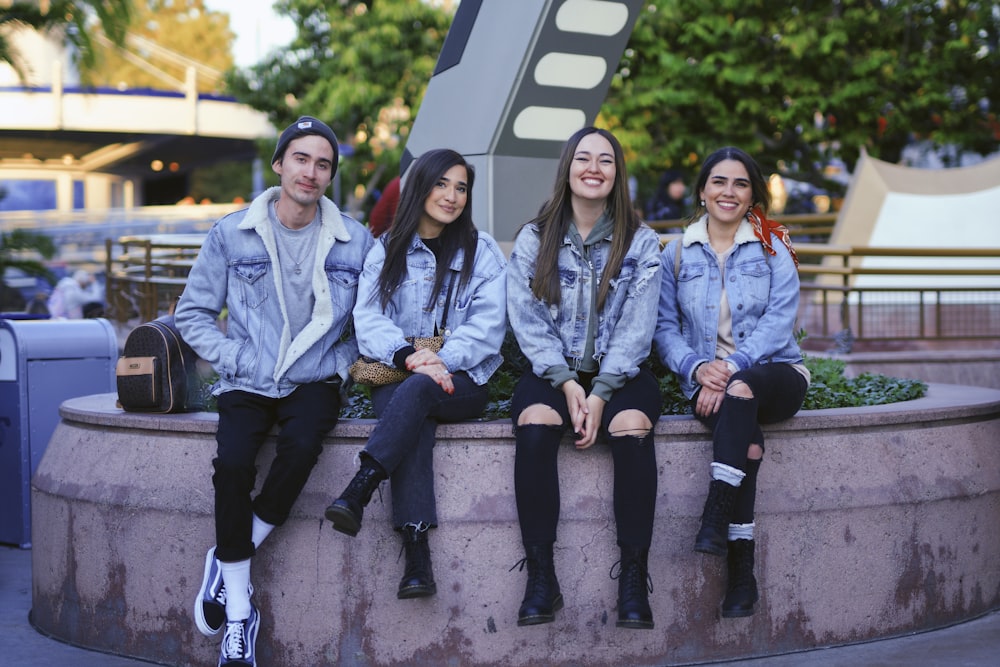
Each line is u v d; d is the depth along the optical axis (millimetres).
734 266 4094
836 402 4730
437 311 3912
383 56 21469
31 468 5934
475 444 3729
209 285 3869
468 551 3674
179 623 3881
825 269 9047
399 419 3537
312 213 3893
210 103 25734
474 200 5914
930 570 4133
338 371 3852
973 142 17797
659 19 17750
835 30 17203
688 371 3934
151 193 31031
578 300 3883
